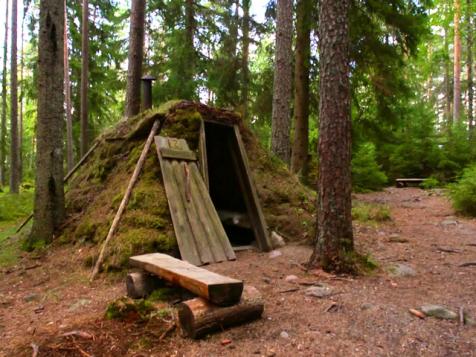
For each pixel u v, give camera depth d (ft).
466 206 29.40
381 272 16.34
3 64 72.38
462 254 19.39
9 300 14.87
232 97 54.19
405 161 58.08
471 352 9.86
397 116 39.55
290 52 31.96
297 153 38.75
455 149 56.08
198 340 10.43
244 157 23.21
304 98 38.65
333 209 16.29
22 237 22.76
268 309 12.49
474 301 13.20
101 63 61.26
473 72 86.38
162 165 19.56
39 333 11.48
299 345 10.16
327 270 16.19
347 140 16.43
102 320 11.89
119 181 21.15
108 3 59.41
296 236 22.56
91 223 19.36
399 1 32.86
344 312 12.21
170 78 47.62
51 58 20.86
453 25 72.02
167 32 53.72
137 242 16.75
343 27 16.19
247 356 9.64
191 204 19.31
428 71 78.38
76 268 17.34
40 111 20.77
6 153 81.05
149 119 22.26
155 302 12.94
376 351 9.90
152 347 10.21
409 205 36.32
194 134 22.12
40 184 20.66
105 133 26.78
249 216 22.40
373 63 35.01
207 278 11.32
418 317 11.87
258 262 18.54
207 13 53.47
